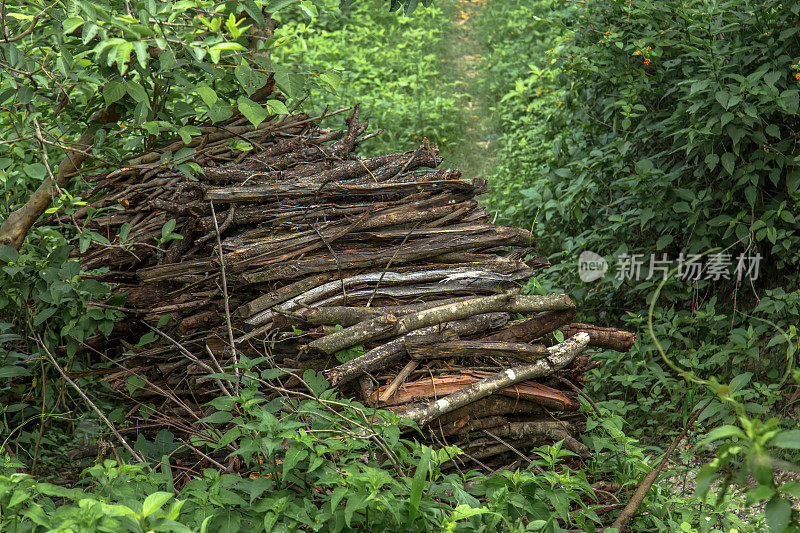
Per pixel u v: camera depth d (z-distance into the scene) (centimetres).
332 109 798
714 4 411
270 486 216
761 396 383
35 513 182
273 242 328
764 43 409
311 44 974
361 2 1155
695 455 368
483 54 1040
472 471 258
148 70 324
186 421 321
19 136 321
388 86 905
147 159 355
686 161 433
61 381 357
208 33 296
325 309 306
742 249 428
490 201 650
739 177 407
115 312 334
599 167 477
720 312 436
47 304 351
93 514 178
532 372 301
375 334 298
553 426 300
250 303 312
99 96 343
